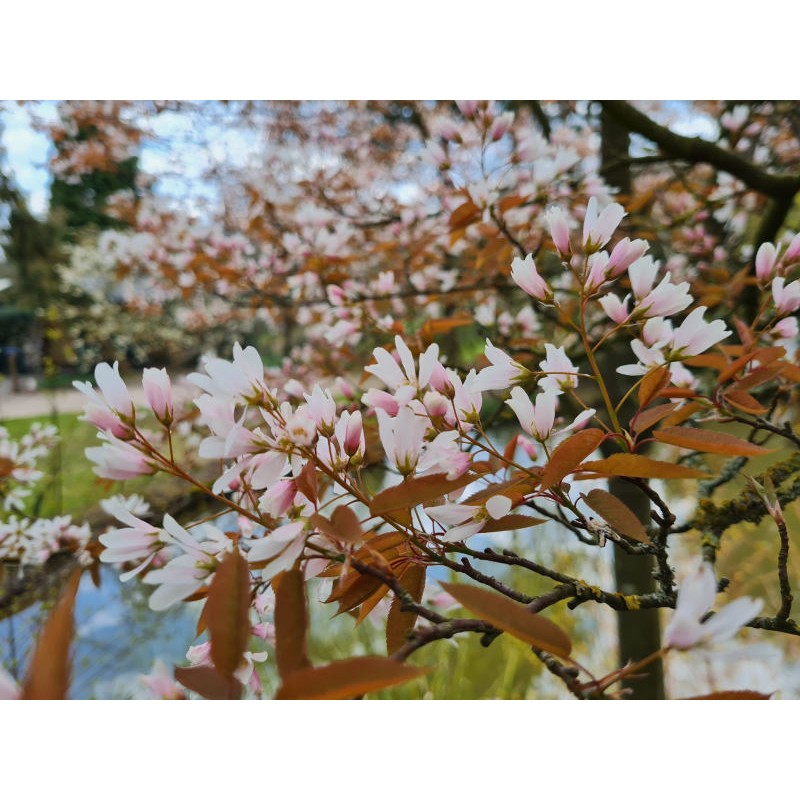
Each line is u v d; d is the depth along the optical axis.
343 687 0.42
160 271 3.28
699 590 0.45
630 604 0.63
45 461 2.64
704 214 2.38
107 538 0.60
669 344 0.69
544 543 3.63
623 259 0.71
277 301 2.77
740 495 0.98
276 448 0.62
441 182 2.54
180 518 2.27
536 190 1.47
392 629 0.61
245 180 3.77
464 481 0.64
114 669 2.75
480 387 0.71
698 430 0.62
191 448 2.54
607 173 2.43
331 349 2.55
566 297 1.91
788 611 0.69
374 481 1.49
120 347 4.92
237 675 0.52
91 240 4.51
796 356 1.11
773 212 2.04
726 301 1.63
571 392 0.71
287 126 4.12
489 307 1.92
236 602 0.51
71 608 0.44
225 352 4.77
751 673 2.37
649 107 3.32
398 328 1.69
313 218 2.35
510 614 0.47
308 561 0.62
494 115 1.58
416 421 0.62
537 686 3.10
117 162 4.20
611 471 0.59
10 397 4.18
